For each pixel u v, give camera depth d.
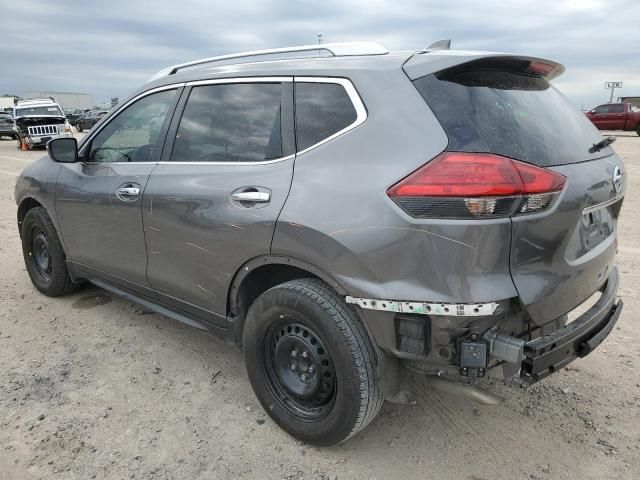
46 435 2.81
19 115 23.95
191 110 3.23
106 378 3.38
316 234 2.38
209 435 2.84
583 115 2.98
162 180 3.22
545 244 2.22
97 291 4.84
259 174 2.72
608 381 3.37
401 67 2.42
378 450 2.74
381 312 2.26
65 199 4.02
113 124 3.78
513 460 2.66
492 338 2.13
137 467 2.59
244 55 3.17
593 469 2.59
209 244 2.91
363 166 2.33
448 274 2.11
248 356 2.85
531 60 2.55
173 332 4.04
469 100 2.28
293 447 2.75
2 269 5.54
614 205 2.89
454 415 3.04
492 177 2.06
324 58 2.75
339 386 2.47
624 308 4.41
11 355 3.67
